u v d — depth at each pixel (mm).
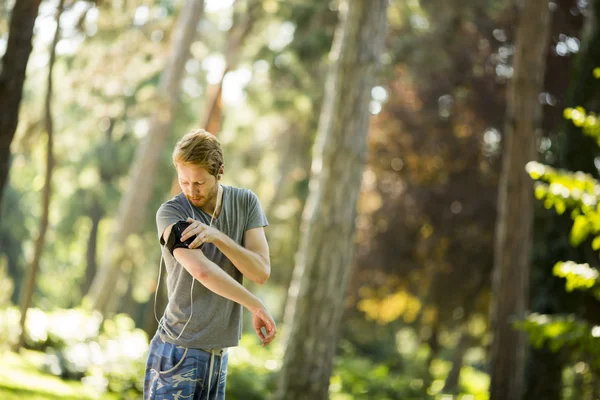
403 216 20531
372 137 21000
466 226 19859
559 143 14039
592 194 7277
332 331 11570
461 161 20156
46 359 12039
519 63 13586
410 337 30203
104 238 42375
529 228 13672
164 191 32688
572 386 15273
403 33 21781
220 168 3652
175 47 20328
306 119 24891
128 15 16453
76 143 29953
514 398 13430
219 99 15992
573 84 13945
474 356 34125
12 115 8469
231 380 13641
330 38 21922
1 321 12766
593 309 13523
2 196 8555
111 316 21031
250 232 3801
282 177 29141
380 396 18406
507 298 13531
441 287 20203
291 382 11484
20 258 37375
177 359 3664
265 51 23500
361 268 20984
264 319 3537
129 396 11906
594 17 13836
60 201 38812
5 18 12172
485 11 20531
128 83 19859
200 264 3520
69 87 19359
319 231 11609
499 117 19703
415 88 21250
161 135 20969
